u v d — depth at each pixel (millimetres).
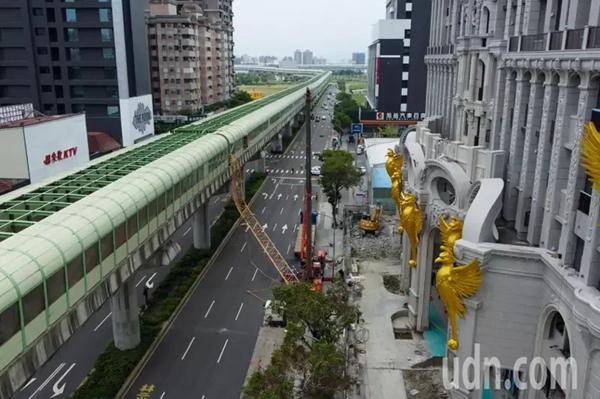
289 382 30922
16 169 70500
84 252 30328
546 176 31312
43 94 109188
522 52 33500
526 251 29672
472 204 32906
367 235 68938
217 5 190625
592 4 26172
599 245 24625
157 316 49062
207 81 173375
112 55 106938
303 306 34250
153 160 46906
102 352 44031
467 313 32344
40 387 39812
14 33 105562
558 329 29000
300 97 158125
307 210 53469
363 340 43906
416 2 125125
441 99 56375
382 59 130625
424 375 39625
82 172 42281
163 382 40438
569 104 28125
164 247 46250
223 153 61906
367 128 137125
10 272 24703
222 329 48219
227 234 72750
